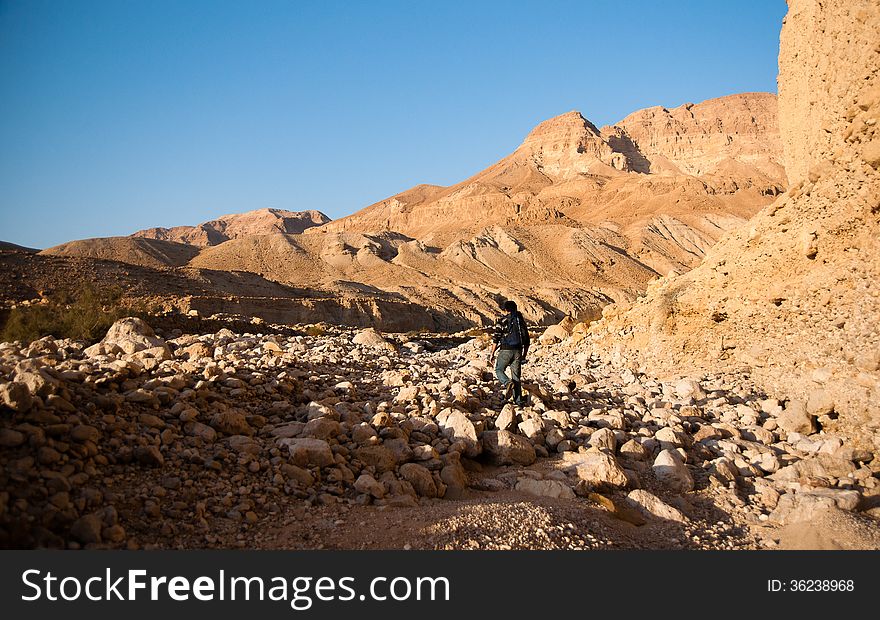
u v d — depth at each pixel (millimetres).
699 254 132750
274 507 4555
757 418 8086
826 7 9273
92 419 4789
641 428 7672
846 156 9328
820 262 9883
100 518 3834
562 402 8672
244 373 7266
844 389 7754
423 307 68375
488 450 6516
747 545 4859
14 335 16484
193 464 4742
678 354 11344
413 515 4656
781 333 9844
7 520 3482
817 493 5543
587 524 4812
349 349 12109
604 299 98562
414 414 6859
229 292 56812
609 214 179375
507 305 8234
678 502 5664
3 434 4039
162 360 7445
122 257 108625
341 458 5375
